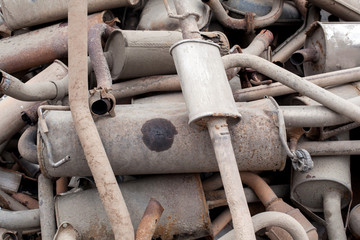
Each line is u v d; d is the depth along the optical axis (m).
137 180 2.07
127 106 2.05
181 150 1.91
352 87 2.47
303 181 2.31
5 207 2.44
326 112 2.15
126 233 1.67
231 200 1.65
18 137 2.79
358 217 2.31
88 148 1.74
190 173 2.06
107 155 1.89
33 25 2.83
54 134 1.90
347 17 2.95
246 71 2.50
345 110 2.11
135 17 2.92
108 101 1.85
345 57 2.56
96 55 2.14
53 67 2.58
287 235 2.04
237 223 1.61
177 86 2.38
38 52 2.64
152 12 2.80
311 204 2.43
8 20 2.80
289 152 1.92
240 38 3.13
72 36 1.65
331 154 2.31
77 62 1.69
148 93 2.47
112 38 2.35
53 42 2.63
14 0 2.76
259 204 2.43
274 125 1.97
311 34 2.69
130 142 1.89
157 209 1.80
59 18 2.77
